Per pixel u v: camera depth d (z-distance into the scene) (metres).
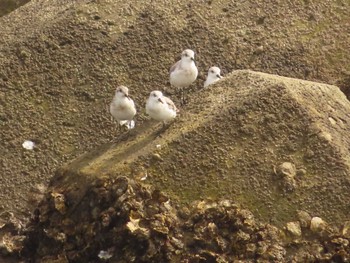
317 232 13.96
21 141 17.59
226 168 14.55
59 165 17.25
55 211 14.69
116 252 14.01
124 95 15.97
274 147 14.77
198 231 13.91
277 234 13.93
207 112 15.29
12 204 16.67
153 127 15.64
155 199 14.20
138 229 13.84
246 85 15.76
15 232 15.88
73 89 18.44
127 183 14.20
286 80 16.00
